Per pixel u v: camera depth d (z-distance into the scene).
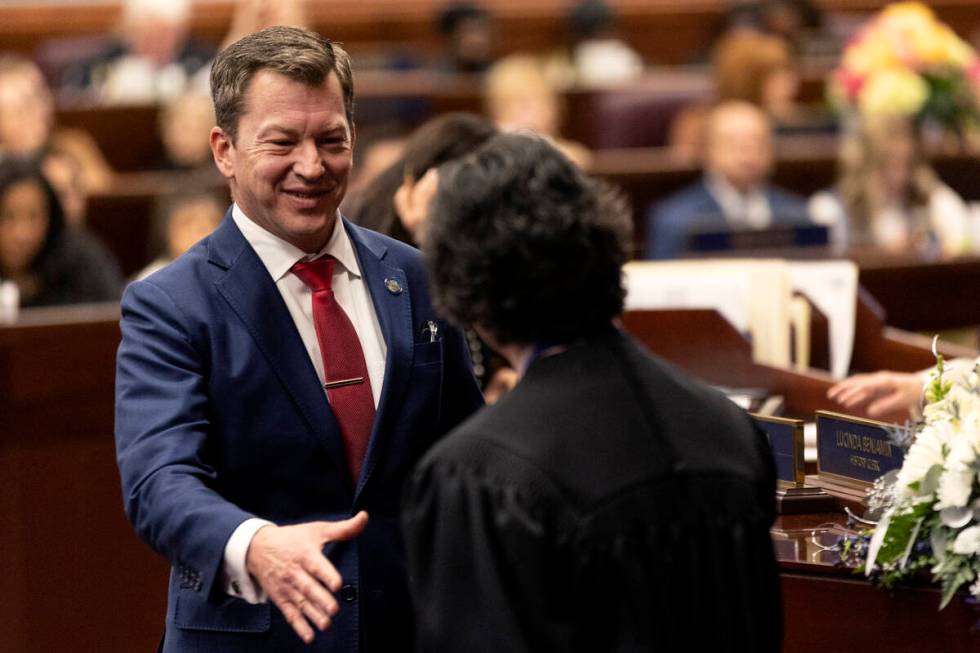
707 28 40.94
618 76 36.75
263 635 7.41
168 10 31.66
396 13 39.53
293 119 7.36
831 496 8.78
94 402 12.72
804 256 15.53
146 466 7.09
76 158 25.16
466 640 5.66
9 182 17.77
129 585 12.72
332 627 7.47
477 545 5.69
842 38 34.56
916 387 9.97
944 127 20.97
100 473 12.80
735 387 12.29
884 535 7.65
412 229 10.45
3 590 12.48
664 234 23.27
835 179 26.06
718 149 23.81
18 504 12.55
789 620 8.06
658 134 31.17
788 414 11.80
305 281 7.71
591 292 6.04
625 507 5.72
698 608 5.77
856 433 8.76
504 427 5.86
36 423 12.56
